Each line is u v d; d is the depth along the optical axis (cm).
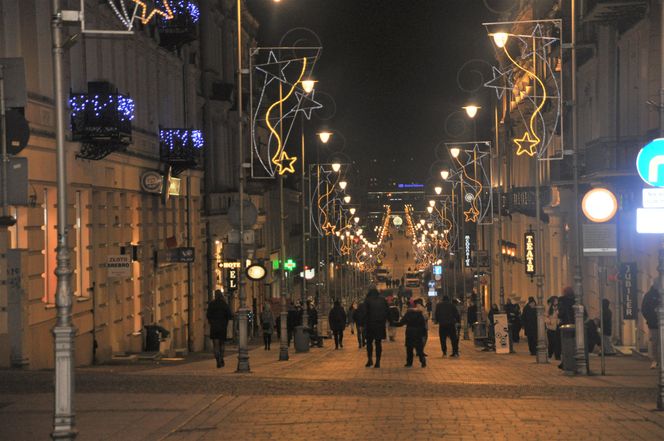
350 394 2012
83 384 2164
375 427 1532
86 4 3312
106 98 3122
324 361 3684
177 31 4559
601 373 2681
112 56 3706
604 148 3650
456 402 1864
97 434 1455
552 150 5666
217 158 6103
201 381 2284
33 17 2802
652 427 1530
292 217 11012
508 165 7719
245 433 1475
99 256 3488
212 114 6038
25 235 2711
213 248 5931
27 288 2675
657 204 1795
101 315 3491
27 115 2723
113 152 3566
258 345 5744
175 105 4953
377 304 3141
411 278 15712
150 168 4256
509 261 7481
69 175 3112
